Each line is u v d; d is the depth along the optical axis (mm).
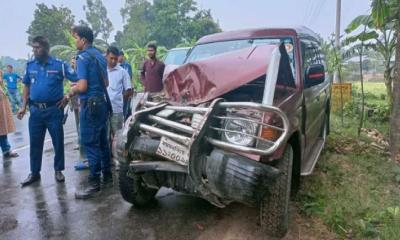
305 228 3516
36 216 3977
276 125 3031
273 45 3734
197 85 3373
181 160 3033
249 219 3736
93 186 4633
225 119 3029
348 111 10531
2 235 3561
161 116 3324
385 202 4051
